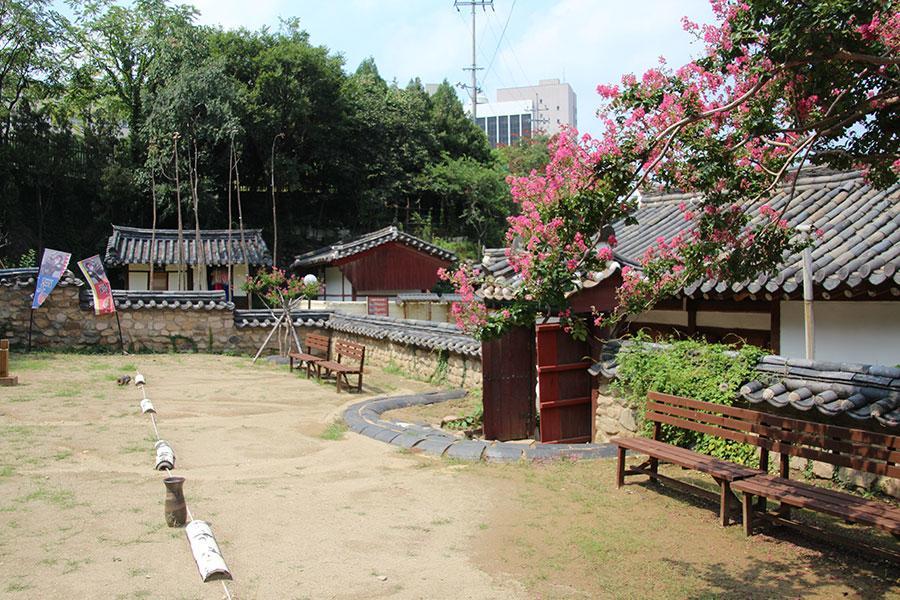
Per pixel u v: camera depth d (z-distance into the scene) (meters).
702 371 6.53
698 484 6.20
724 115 4.65
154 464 6.92
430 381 13.47
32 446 7.39
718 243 4.89
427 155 38.03
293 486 6.27
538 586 4.16
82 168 27.62
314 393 12.28
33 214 27.62
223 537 4.90
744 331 9.52
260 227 33.19
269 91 29.86
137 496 5.79
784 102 4.91
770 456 6.15
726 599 3.97
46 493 5.76
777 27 3.96
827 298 7.89
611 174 4.32
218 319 17.97
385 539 4.93
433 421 9.85
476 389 11.84
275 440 8.30
